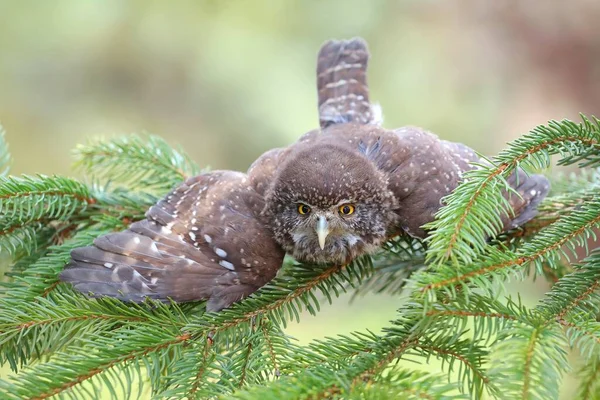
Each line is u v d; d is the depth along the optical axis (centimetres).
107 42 1725
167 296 691
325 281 775
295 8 1672
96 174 930
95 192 850
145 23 1697
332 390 537
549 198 826
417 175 782
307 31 1683
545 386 507
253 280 716
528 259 630
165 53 1725
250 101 1716
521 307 582
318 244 775
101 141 934
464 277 582
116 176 926
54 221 834
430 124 1697
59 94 1781
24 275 770
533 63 1670
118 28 1705
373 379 546
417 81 1692
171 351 652
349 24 1670
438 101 1695
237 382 598
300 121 1692
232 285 708
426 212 769
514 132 1684
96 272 691
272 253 733
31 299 718
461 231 600
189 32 1705
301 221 762
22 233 788
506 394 509
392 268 846
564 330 580
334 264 784
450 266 596
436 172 785
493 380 560
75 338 638
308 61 1689
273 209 761
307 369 584
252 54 1697
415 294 568
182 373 608
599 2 1608
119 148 924
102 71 1764
